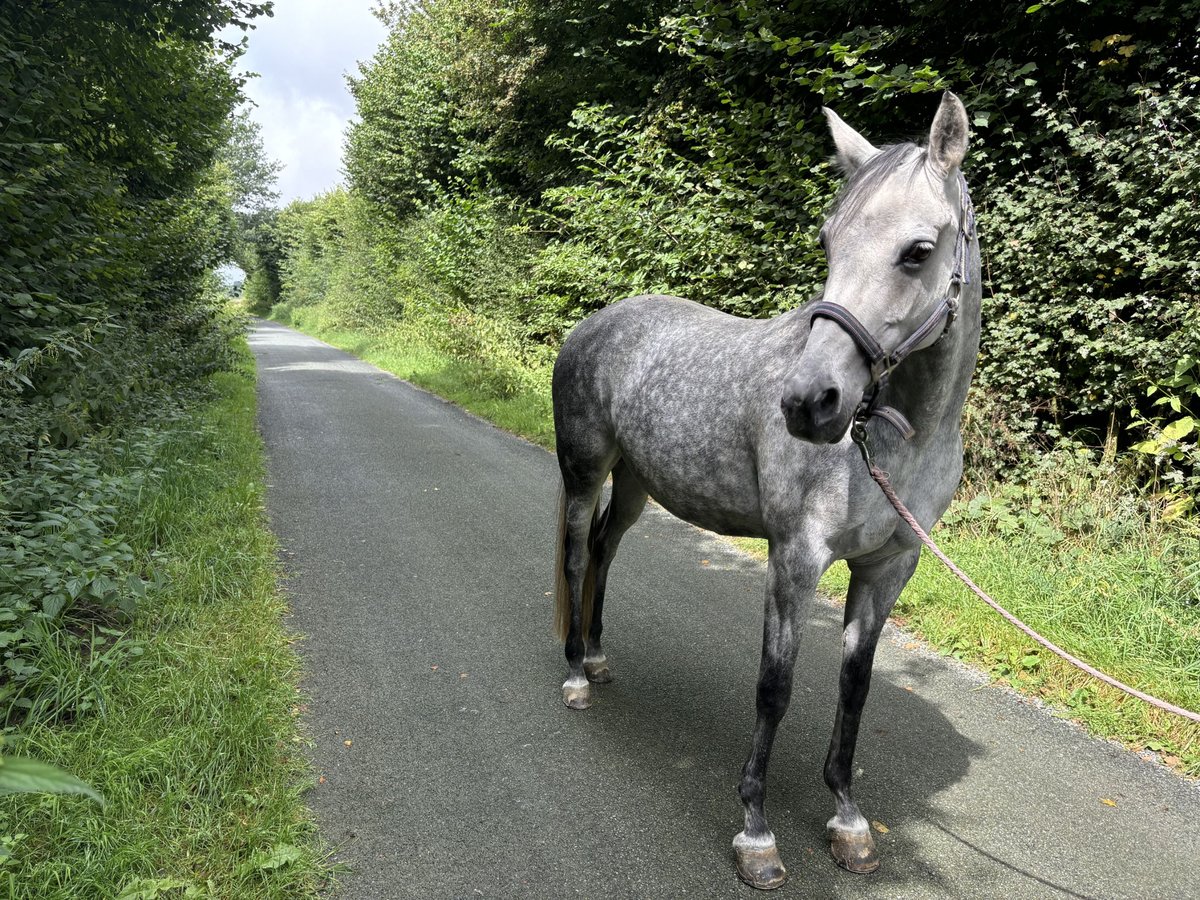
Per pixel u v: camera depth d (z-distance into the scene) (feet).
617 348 9.46
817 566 6.63
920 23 19.83
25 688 8.29
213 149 33.96
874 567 7.32
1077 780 8.41
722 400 7.59
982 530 14.96
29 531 11.03
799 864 7.09
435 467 23.44
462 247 50.44
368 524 17.37
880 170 5.60
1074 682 10.33
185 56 27.12
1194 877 6.92
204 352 37.29
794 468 6.65
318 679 10.25
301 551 15.35
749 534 8.08
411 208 72.43
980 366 17.11
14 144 16.12
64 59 22.15
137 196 31.71
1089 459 15.34
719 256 24.09
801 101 23.17
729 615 12.93
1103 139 15.44
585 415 9.85
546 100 43.01
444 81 57.36
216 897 6.16
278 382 45.06
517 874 6.81
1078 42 16.52
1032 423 16.12
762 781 6.97
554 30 39.17
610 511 10.53
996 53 18.54
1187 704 9.44
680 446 8.00
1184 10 14.74
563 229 38.96
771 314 21.98
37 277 17.21
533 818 7.59
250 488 18.11
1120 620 11.17
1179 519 13.11
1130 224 14.84
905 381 6.30
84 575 9.96
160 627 10.73
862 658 7.27
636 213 26.84
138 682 8.99
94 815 6.79
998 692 10.37
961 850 7.28
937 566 13.51
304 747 8.63
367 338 77.10
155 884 6.05
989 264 16.97
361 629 11.87
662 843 7.29
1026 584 12.43
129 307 27.96
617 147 35.27
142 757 7.52
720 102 26.63
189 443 20.86
